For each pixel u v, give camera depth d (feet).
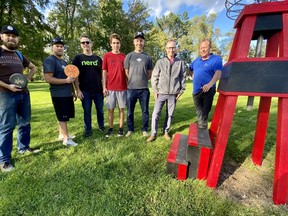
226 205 5.78
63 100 9.68
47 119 15.74
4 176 7.30
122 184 6.75
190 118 15.92
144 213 5.51
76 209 5.60
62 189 6.49
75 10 70.18
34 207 5.71
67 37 68.95
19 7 46.34
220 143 6.42
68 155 9.08
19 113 8.73
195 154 6.96
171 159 7.15
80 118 15.72
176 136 9.16
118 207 5.69
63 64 9.74
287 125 5.67
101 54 77.36
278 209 5.70
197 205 5.78
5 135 7.73
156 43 87.15
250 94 5.86
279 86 5.57
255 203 5.96
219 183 7.00
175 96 11.05
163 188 6.56
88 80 10.94
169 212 5.53
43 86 54.65
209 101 11.22
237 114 17.57
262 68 5.75
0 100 7.48
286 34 5.62
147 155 9.01
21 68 8.13
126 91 11.57
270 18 5.80
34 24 52.16
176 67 10.66
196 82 11.40
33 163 8.24
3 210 5.56
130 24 80.33
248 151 9.62
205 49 10.64
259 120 8.04
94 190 6.45
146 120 11.80
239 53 6.03
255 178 7.39
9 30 7.49
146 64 11.11
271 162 8.61
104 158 8.79
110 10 78.64
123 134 11.83
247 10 5.82
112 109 11.47
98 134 11.87
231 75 6.08
